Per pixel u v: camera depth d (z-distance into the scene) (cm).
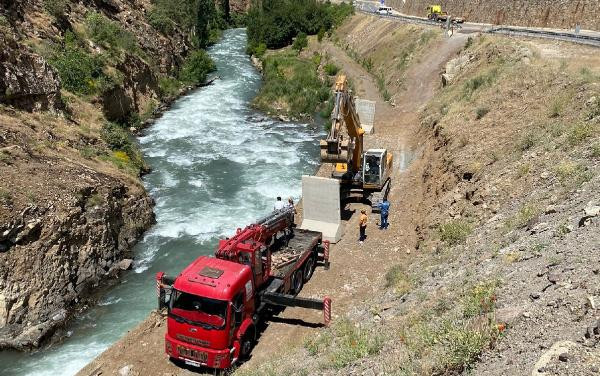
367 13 6775
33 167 2077
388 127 3675
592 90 1873
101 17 4238
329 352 1096
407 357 846
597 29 3891
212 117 4069
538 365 616
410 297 1223
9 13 3231
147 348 1478
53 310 1703
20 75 2645
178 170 2978
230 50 7044
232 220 2381
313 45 6725
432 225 1862
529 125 1977
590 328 639
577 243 933
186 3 6562
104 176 2295
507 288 912
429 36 4703
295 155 3300
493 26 4731
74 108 3031
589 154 1414
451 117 2625
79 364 1477
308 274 1819
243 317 1361
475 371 704
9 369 1460
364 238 2095
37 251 1747
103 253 1986
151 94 4209
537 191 1424
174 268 2003
